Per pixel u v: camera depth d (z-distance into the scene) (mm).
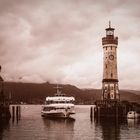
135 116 143375
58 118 148750
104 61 153625
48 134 99938
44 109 155750
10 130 108625
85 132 103688
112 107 143250
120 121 135750
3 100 144875
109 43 151875
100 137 92812
